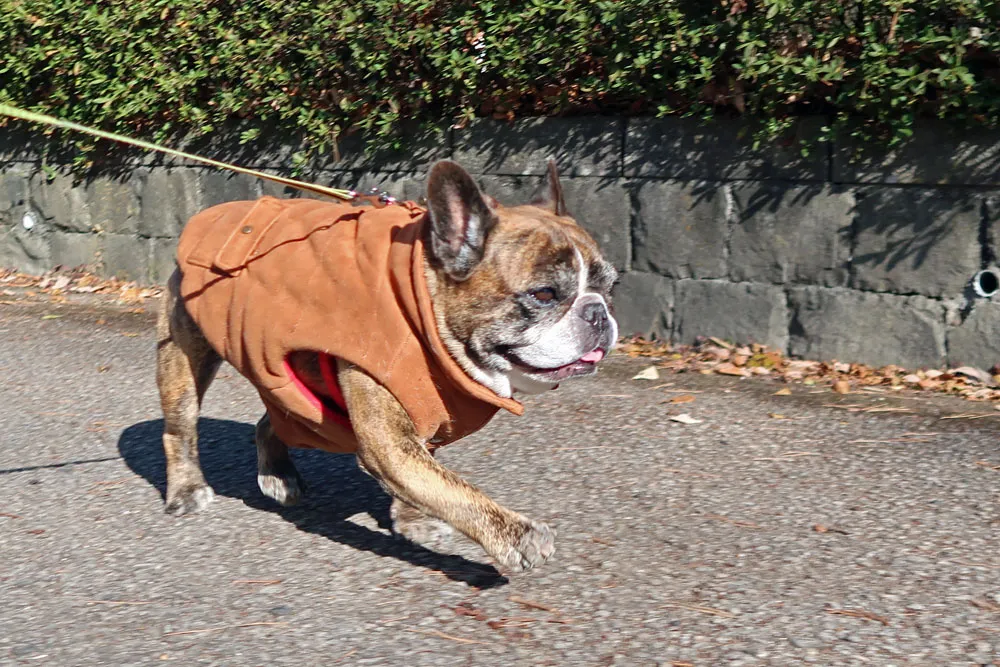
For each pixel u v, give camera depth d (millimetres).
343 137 3615
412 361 2193
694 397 2924
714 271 3186
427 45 3363
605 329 2203
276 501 2502
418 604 2207
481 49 3342
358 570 2291
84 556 2350
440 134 3469
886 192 2996
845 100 2992
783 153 3084
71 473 2637
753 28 3000
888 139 2973
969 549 2303
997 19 2834
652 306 3266
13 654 2121
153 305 3828
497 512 2166
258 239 2307
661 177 3219
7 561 2340
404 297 2182
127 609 2209
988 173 2906
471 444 2705
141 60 3803
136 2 3764
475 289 2176
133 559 2336
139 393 3057
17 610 2215
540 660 2090
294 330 2230
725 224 3158
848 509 2426
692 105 3121
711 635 2127
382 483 2223
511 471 2588
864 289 3041
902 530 2357
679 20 3061
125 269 4016
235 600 2225
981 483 2502
